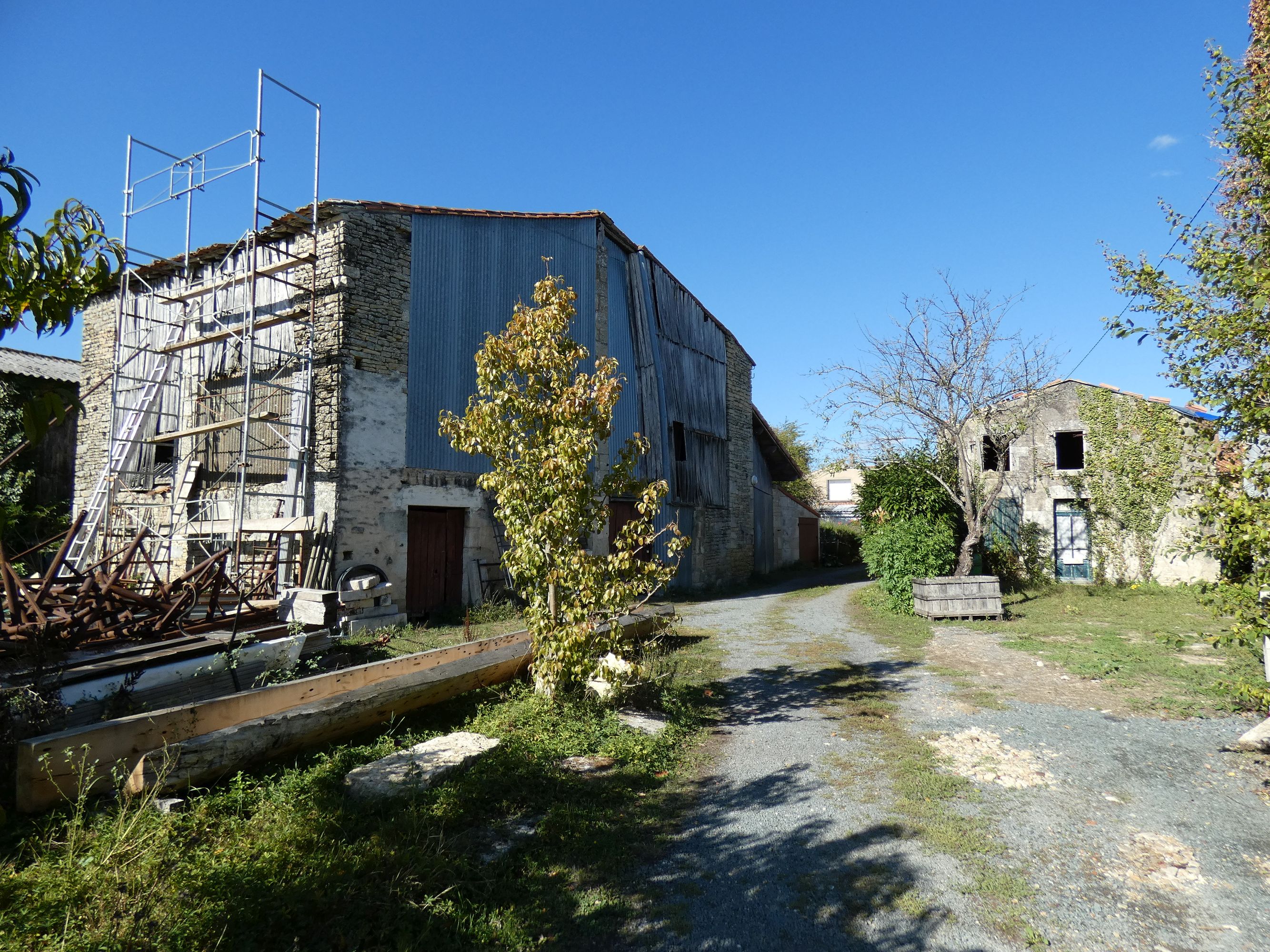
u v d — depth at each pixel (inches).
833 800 179.3
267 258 450.0
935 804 175.6
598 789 181.0
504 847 151.2
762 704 270.7
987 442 654.5
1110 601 525.3
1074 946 121.3
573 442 229.5
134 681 201.6
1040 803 176.7
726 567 735.7
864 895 136.2
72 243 98.5
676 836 161.9
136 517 441.7
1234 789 183.5
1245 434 198.7
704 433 716.0
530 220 534.9
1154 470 598.2
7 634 201.3
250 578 366.3
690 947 121.2
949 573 499.5
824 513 1498.5
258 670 242.5
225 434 458.0
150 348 466.0
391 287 435.8
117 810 145.3
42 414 75.2
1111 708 253.1
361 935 115.9
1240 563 201.2
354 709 195.9
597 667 238.4
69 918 108.3
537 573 241.0
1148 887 138.9
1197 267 209.6
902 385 528.4
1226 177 258.1
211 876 120.3
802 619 478.9
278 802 154.6
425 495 443.5
